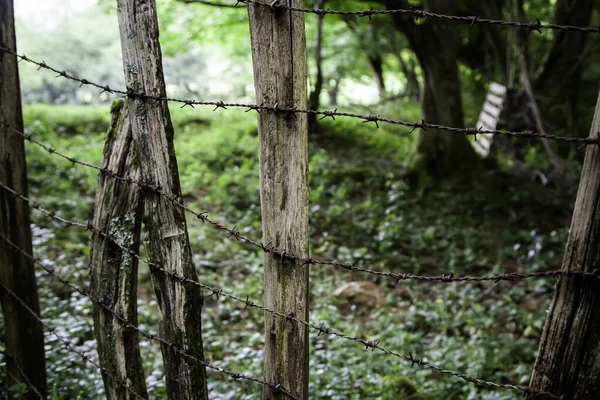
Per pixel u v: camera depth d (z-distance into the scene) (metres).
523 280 7.57
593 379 1.75
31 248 3.63
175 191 2.55
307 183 2.27
